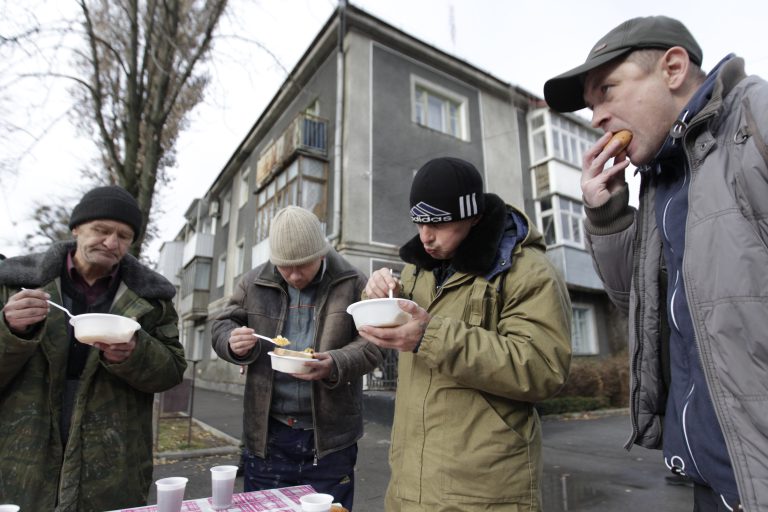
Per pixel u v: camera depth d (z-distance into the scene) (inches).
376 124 404.2
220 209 776.3
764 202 37.9
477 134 483.5
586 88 53.8
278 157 454.6
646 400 53.1
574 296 516.7
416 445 55.1
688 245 42.4
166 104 190.7
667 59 47.4
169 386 75.5
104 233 69.4
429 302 63.2
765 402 35.9
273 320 85.2
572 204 522.9
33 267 69.9
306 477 78.2
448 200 55.0
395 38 425.7
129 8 177.5
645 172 54.9
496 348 50.0
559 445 248.1
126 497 67.0
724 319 38.3
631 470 194.5
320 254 80.1
